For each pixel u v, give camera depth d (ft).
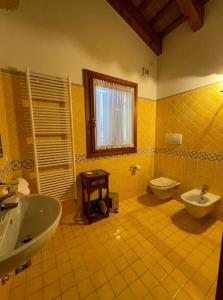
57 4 5.93
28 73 5.34
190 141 7.91
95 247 5.53
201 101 7.28
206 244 5.63
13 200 3.42
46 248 5.47
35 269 4.66
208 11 6.64
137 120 8.89
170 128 8.87
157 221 7.02
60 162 6.56
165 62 8.75
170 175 9.12
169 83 8.66
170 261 4.93
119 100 8.04
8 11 5.12
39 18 5.65
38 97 5.82
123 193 8.96
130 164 9.00
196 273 4.52
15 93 5.50
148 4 7.26
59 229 6.47
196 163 7.74
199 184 7.70
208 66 6.89
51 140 6.32
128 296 3.93
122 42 7.75
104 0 6.98
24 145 5.84
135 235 6.13
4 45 5.18
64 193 6.86
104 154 7.86
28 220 3.66
